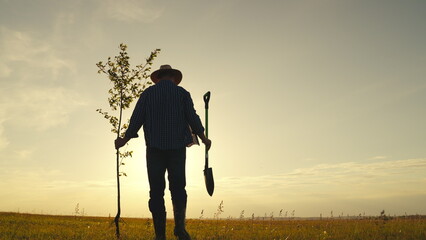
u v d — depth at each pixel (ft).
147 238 24.04
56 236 26.30
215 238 24.50
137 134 17.81
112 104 32.86
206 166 18.54
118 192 29.04
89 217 69.00
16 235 26.43
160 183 17.26
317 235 26.07
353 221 37.63
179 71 18.84
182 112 17.54
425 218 34.94
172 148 17.04
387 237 23.95
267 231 29.71
